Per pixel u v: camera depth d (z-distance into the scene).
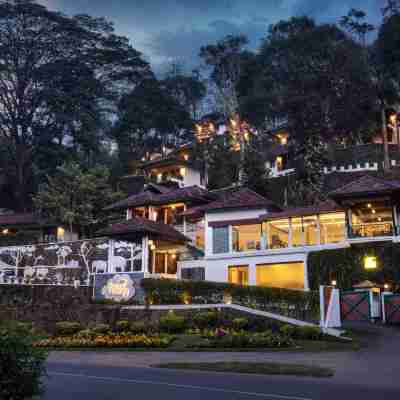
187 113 103.75
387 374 15.48
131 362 19.81
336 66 62.47
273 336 23.36
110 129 98.25
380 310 29.75
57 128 90.19
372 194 35.91
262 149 79.31
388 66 63.47
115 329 29.61
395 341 22.78
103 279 38.47
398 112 68.19
